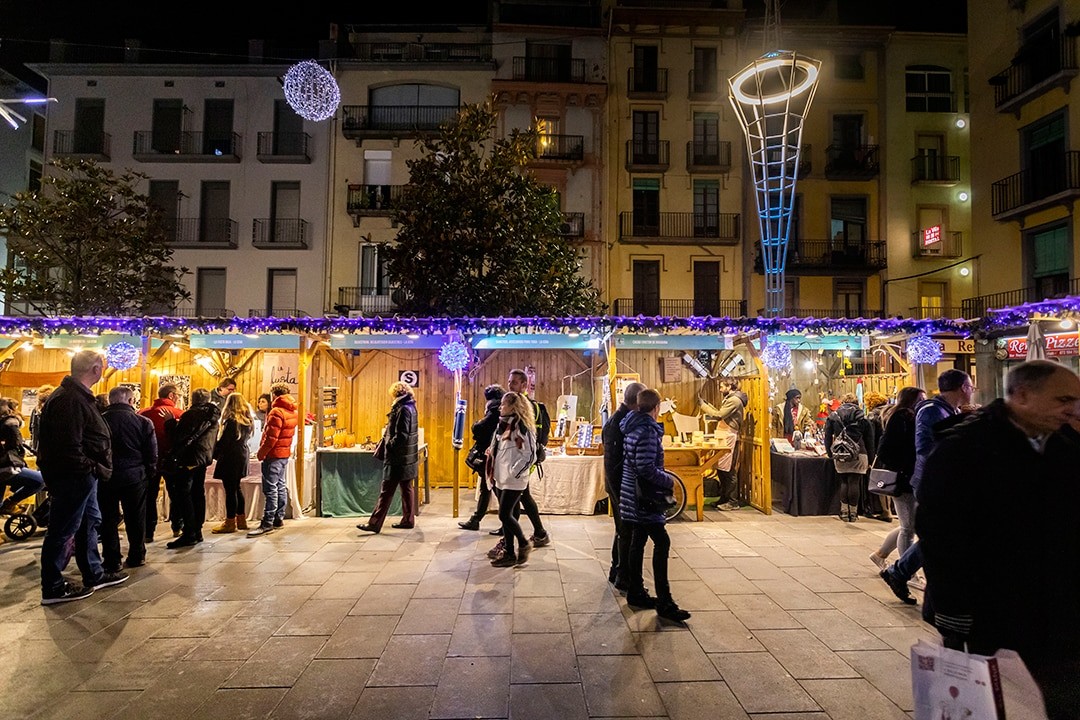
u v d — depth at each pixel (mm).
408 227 11992
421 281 11625
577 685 3350
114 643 3895
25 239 14398
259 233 21359
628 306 21859
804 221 22203
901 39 22391
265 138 21641
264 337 7879
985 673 1653
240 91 21766
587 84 21828
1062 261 15359
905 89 22344
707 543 6371
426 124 21719
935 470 1963
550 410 9961
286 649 3801
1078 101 14711
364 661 3637
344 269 21469
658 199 22328
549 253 12180
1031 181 16094
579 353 10062
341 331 7719
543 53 22594
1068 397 1824
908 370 8727
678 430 8734
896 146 22203
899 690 3301
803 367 10797
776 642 3900
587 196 22141
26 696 3238
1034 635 1825
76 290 14117
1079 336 7598
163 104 21891
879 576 5262
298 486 7695
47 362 9484
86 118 21828
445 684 3361
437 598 4688
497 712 3078
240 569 5422
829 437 7664
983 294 17609
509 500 5512
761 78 11578
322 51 22297
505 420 5621
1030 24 16203
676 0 22922
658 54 22500
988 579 1877
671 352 9914
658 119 22453
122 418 5328
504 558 5512
